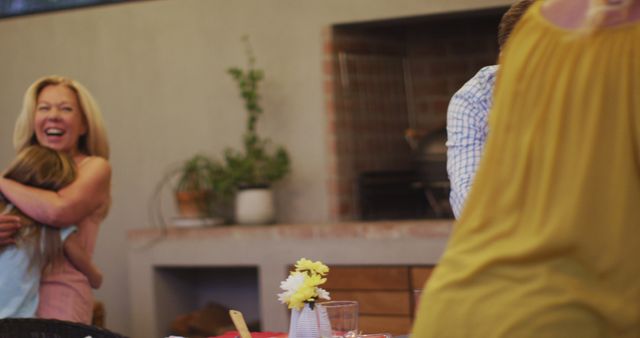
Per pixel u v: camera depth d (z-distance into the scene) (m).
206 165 5.16
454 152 2.10
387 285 4.34
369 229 4.39
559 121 1.23
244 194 4.91
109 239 5.50
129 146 5.45
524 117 1.26
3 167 5.71
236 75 5.09
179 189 5.11
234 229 4.77
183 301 5.27
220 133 5.22
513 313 1.21
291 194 5.07
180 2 5.30
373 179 4.95
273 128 5.09
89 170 3.00
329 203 4.96
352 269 4.42
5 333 2.04
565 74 1.24
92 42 5.53
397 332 4.31
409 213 5.02
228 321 5.17
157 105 5.38
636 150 1.20
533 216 1.23
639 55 1.20
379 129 5.19
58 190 2.91
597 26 1.22
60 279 2.93
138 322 5.11
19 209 2.88
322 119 4.97
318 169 4.99
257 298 5.34
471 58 5.29
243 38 5.15
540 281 1.21
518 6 1.97
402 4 4.77
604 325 1.19
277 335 2.48
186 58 5.30
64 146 3.11
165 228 5.00
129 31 5.43
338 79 4.98
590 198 1.20
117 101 5.47
